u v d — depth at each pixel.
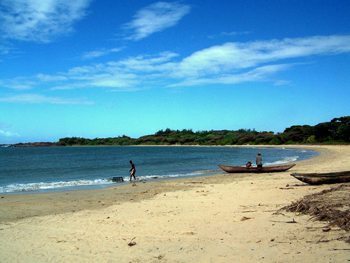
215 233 10.73
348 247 8.33
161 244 10.06
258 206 14.38
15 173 44.44
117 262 8.80
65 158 84.06
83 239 11.01
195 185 25.17
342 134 123.38
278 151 100.62
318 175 20.23
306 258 7.92
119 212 15.23
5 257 9.54
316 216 11.12
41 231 12.30
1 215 15.74
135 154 101.88
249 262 8.07
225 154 91.12
